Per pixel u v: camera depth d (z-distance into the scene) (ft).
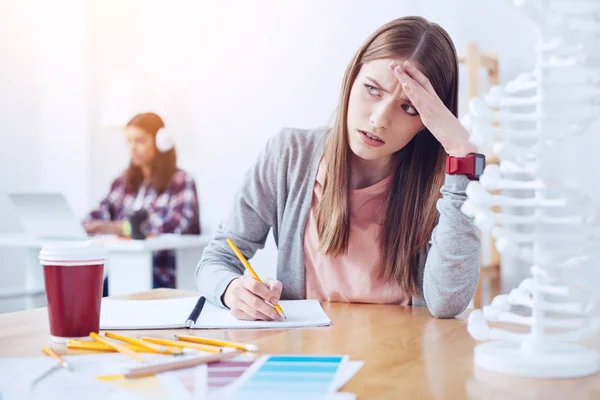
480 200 2.13
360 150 3.94
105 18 13.48
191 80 12.84
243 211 4.58
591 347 2.55
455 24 10.02
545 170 2.10
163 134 12.18
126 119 12.55
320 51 11.55
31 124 13.73
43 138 13.82
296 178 4.49
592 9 2.05
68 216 9.44
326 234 4.29
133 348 2.44
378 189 4.25
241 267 4.46
